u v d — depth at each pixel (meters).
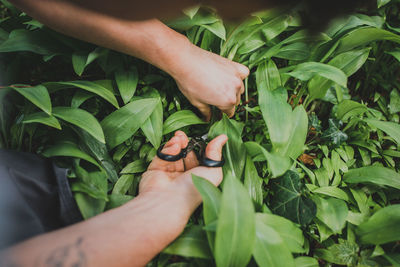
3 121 1.02
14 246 0.60
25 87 0.89
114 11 0.41
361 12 1.25
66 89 1.17
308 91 1.19
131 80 1.09
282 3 0.38
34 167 0.79
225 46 1.14
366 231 0.89
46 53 1.11
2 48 1.04
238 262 0.67
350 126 1.22
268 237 0.73
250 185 0.96
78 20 0.75
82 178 0.85
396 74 1.43
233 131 0.98
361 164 1.19
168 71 0.90
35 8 0.75
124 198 0.91
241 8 0.38
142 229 0.68
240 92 1.00
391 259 0.85
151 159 1.07
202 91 0.91
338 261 0.91
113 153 1.14
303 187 1.01
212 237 0.74
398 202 1.13
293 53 1.16
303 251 0.84
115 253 0.63
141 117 0.99
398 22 1.43
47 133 1.09
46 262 0.59
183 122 1.08
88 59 1.01
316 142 1.22
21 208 0.72
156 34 0.79
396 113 1.39
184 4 0.39
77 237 0.63
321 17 0.37
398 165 1.21
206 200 0.74
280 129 0.89
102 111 1.21
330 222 0.90
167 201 0.77
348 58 1.17
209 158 0.89
